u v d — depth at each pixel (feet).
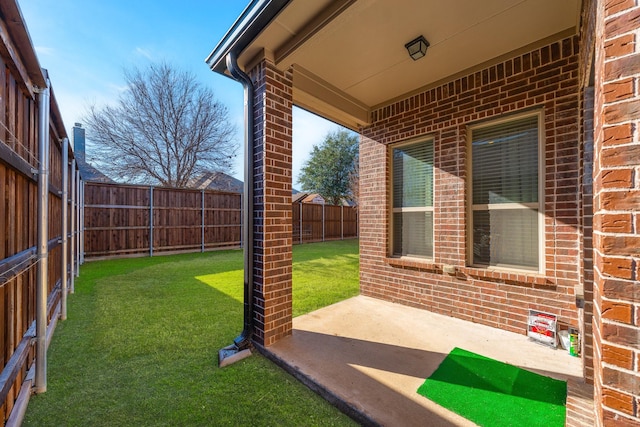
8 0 4.71
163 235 30.68
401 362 8.29
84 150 48.08
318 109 13.25
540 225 10.18
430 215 13.19
